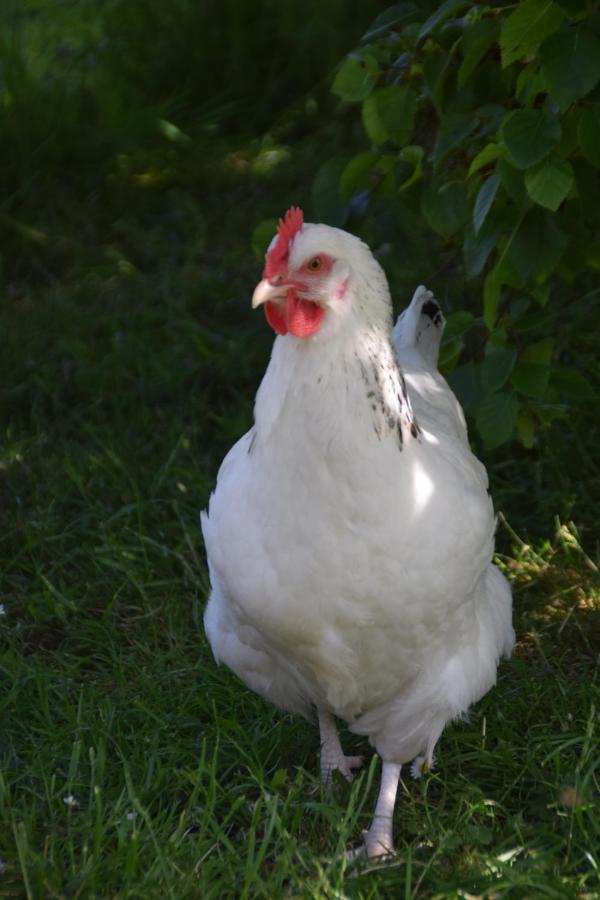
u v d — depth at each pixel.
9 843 4.33
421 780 4.82
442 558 3.98
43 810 4.57
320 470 3.83
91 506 6.65
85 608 6.08
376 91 5.34
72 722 5.02
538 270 4.97
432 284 8.32
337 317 3.77
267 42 11.79
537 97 5.05
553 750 4.78
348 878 4.21
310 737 5.14
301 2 11.84
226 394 7.84
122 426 7.41
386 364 3.84
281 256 3.77
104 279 9.15
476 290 8.04
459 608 4.19
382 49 5.39
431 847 4.38
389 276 8.66
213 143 11.10
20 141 10.49
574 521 6.57
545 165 4.48
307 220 9.50
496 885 4.00
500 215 4.99
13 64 10.95
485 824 4.56
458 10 4.96
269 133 11.09
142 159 10.80
